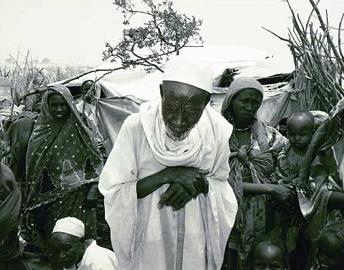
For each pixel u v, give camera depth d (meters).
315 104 4.01
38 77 6.18
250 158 2.75
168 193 1.36
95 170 3.79
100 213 4.16
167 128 1.31
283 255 2.47
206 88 1.28
